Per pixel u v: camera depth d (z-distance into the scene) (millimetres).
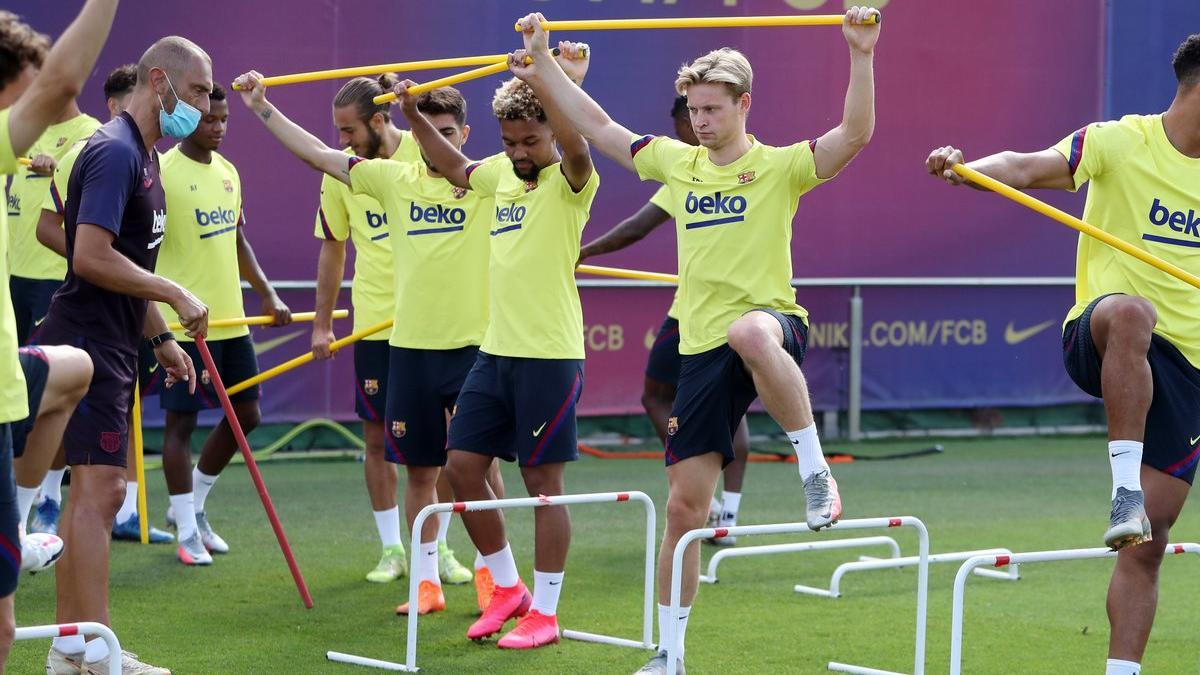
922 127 16562
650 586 7844
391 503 9570
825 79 15953
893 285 16656
